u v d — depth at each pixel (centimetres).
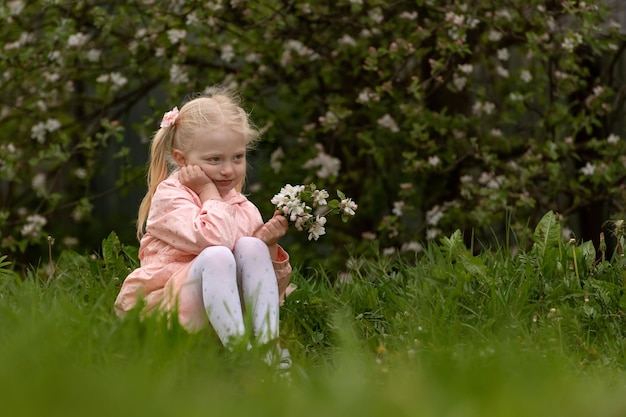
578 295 429
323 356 366
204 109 392
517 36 776
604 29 844
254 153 947
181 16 785
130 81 870
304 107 858
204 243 364
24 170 844
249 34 801
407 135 818
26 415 225
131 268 485
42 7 776
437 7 765
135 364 293
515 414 244
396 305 435
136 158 1023
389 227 784
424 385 277
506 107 846
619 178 793
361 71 830
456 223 806
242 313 362
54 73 796
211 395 270
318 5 805
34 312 337
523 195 754
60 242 967
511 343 348
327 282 506
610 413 253
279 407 251
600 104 800
